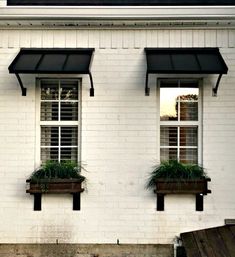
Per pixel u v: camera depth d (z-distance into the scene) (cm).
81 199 538
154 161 540
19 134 545
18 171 542
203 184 518
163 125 559
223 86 543
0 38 550
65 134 561
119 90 544
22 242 536
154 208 536
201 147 547
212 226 534
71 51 541
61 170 521
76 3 564
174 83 562
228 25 541
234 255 470
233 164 539
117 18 536
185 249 489
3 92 547
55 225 536
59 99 561
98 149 541
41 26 549
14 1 564
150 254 533
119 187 539
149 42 547
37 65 496
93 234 536
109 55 546
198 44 546
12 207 539
